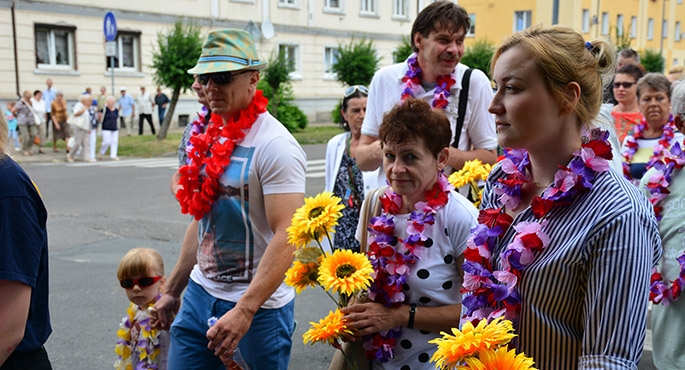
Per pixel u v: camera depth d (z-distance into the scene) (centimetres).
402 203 255
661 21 4600
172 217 954
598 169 167
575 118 175
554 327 168
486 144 373
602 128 185
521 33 177
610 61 178
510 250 174
